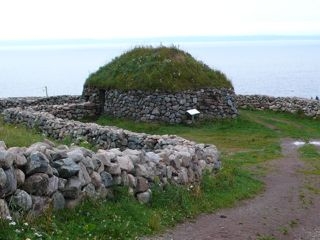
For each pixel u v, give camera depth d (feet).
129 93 101.86
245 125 100.53
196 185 40.91
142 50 115.03
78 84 433.07
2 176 23.30
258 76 570.87
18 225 23.70
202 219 34.55
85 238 25.11
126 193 31.86
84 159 29.37
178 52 111.24
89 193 28.99
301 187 51.67
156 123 98.12
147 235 28.35
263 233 32.99
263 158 70.44
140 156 35.22
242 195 44.24
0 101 119.65
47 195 26.12
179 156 40.29
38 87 398.21
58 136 69.56
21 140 45.37
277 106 123.24
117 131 61.87
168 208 33.94
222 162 57.00
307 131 98.99
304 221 37.88
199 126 98.53
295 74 608.60
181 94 100.07
